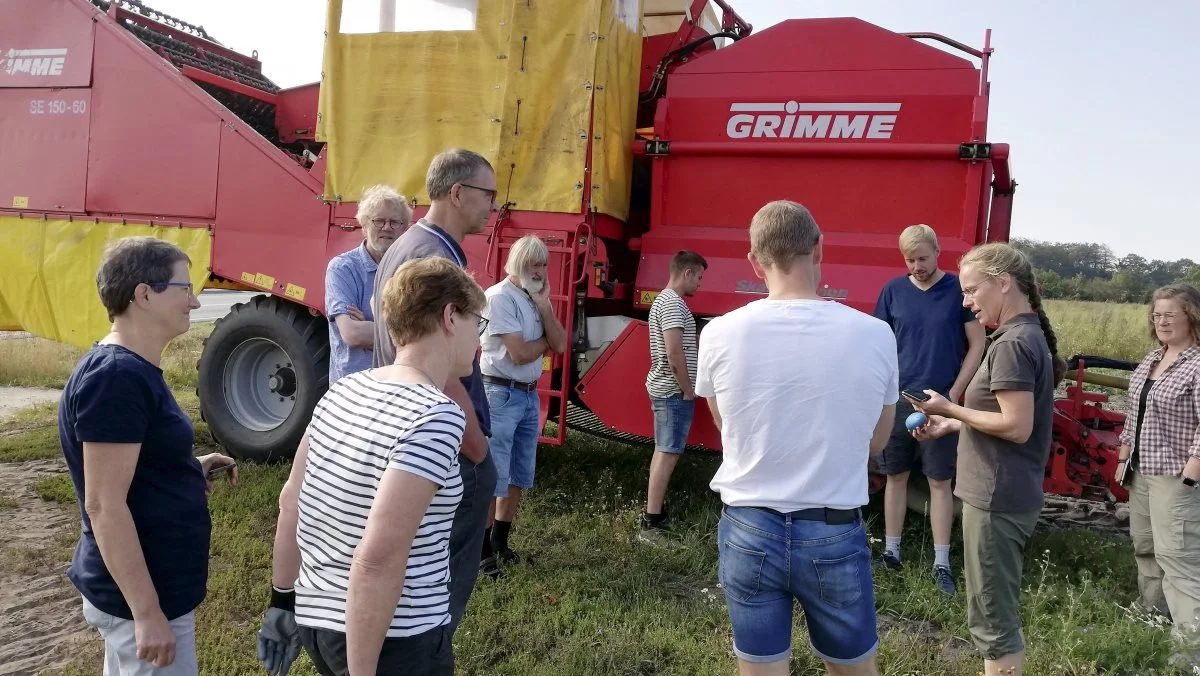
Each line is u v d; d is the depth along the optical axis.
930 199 4.64
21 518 4.87
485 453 2.66
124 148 6.07
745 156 5.00
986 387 2.86
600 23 4.87
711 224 5.10
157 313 2.14
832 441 2.16
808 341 2.18
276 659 2.08
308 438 1.97
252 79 8.28
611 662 3.33
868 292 4.69
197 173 5.86
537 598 3.94
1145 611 4.03
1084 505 6.07
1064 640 3.55
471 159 2.91
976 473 2.86
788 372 2.18
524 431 4.27
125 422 2.01
